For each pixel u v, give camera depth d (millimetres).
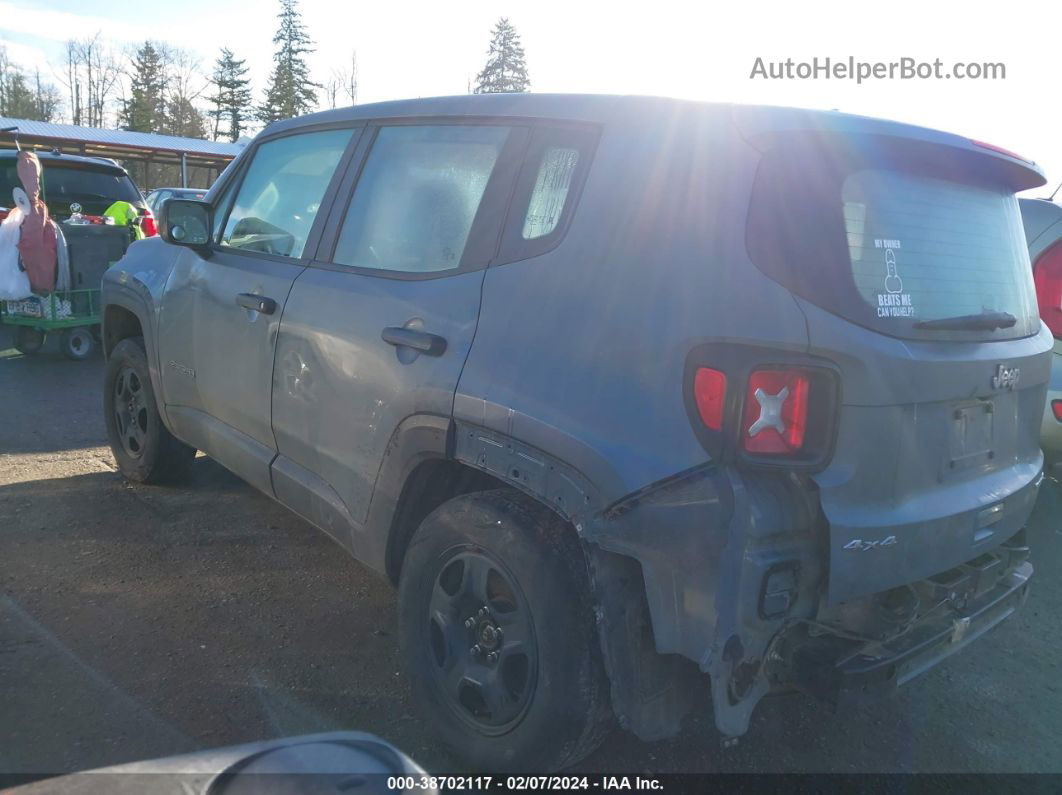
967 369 2609
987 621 2838
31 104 65438
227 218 4309
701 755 2934
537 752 2492
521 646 2537
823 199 2393
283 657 3354
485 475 2900
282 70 60031
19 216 8312
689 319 2279
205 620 3596
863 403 2320
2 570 3922
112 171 11000
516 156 2889
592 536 2350
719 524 2188
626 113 2637
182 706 2984
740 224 2303
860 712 3289
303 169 3875
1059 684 3590
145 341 4707
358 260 3365
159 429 4848
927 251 2635
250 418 3848
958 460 2682
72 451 5797
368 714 3018
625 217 2494
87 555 4137
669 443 2264
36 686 3045
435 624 2818
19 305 8742
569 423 2420
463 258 2920
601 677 2430
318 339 3346
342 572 4117
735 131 2389
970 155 2744
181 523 4586
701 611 2215
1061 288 5090
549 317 2566
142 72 66875
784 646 2359
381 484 3055
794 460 2270
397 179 3324
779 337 2219
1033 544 5145
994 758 3039
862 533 2332
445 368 2787
